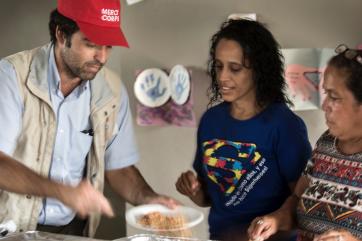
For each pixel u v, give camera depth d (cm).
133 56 255
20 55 182
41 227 188
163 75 252
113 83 198
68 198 144
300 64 234
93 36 165
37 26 267
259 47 180
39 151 181
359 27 228
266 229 166
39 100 179
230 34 182
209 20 241
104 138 195
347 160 158
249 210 188
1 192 179
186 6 243
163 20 248
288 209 176
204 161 195
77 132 189
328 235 143
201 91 246
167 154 259
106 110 193
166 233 176
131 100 259
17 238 157
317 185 163
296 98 236
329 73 155
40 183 147
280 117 181
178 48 248
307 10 230
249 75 182
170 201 198
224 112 192
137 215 190
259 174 184
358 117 152
